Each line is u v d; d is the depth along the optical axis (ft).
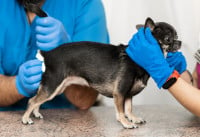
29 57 4.73
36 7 4.16
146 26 3.58
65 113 4.31
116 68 3.53
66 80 3.75
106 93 3.66
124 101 3.66
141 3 6.18
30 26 4.77
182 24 5.94
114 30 6.33
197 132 3.37
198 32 5.94
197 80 4.87
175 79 3.54
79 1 5.03
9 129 3.40
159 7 6.07
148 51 3.43
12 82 4.21
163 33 3.50
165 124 3.69
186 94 3.56
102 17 5.14
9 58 4.66
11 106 4.92
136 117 3.83
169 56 4.07
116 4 6.28
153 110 4.55
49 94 3.64
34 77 3.85
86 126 3.55
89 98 4.69
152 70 3.49
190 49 5.93
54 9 4.94
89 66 3.61
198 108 3.53
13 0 4.70
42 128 3.45
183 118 4.02
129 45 3.58
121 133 3.28
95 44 3.69
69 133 3.26
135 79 3.56
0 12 4.61
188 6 5.91
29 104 3.72
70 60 3.64
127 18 6.27
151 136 3.19
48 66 3.66
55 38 4.11
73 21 4.97
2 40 4.54
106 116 4.11
